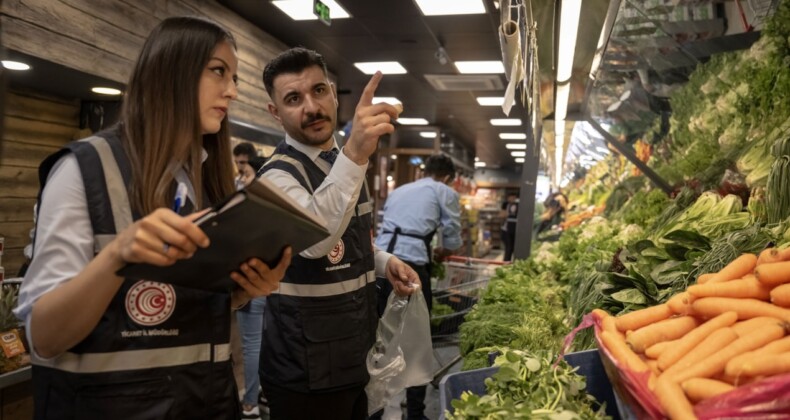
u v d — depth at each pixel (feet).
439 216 13.16
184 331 3.88
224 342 4.16
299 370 6.03
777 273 3.69
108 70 11.74
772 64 8.66
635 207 14.33
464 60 22.20
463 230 45.62
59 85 12.57
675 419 3.02
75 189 3.57
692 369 3.30
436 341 13.26
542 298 9.77
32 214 13.44
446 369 12.22
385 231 13.10
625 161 17.97
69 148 3.64
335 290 6.18
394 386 6.88
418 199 12.91
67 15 10.61
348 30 18.81
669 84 11.77
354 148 5.19
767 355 3.16
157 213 2.93
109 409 3.57
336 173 5.23
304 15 17.26
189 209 4.07
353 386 6.25
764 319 3.54
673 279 6.13
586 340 6.23
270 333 6.28
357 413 6.76
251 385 11.38
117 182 3.69
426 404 12.12
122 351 3.64
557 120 13.97
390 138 41.81
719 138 9.88
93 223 3.59
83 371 3.56
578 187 23.06
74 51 10.82
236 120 16.51
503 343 7.36
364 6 16.55
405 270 7.23
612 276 6.53
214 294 4.14
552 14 6.03
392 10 16.83
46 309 3.19
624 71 10.51
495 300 9.70
